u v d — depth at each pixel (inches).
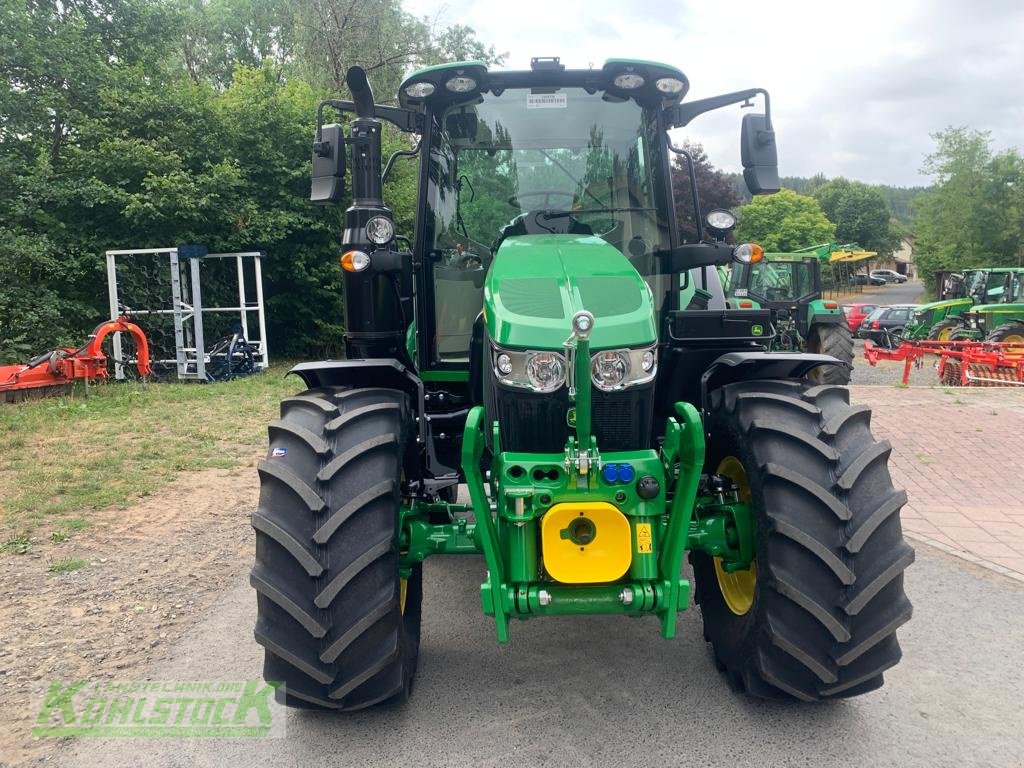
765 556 108.1
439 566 189.8
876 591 104.3
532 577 106.3
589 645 143.2
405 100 154.0
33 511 222.5
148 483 252.5
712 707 120.2
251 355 554.3
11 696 126.9
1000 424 334.6
